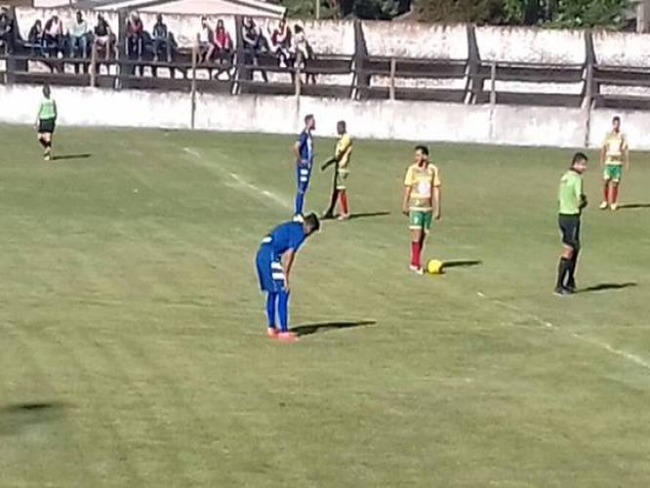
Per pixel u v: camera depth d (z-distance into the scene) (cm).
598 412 1639
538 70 5941
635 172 4838
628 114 5631
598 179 4597
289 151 4816
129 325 2066
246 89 5688
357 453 1427
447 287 2531
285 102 5547
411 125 5612
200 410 1576
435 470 1377
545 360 1934
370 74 5859
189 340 1972
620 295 2520
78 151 4550
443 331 2122
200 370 1781
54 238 2914
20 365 1770
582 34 5950
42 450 1399
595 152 5447
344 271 2653
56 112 4622
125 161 4356
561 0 7994
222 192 3775
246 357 1875
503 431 1537
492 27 5962
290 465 1374
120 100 5466
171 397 1631
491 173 4588
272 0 8906
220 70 5691
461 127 5622
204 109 5519
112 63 5544
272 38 5759
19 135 4956
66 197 3556
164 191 3744
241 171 4241
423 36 5941
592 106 5856
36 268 2548
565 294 2508
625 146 3875
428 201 2686
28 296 2273
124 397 1623
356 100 5575
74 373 1734
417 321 2194
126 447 1418
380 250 2936
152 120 5503
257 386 1705
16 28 5641
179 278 2497
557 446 1483
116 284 2417
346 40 5919
